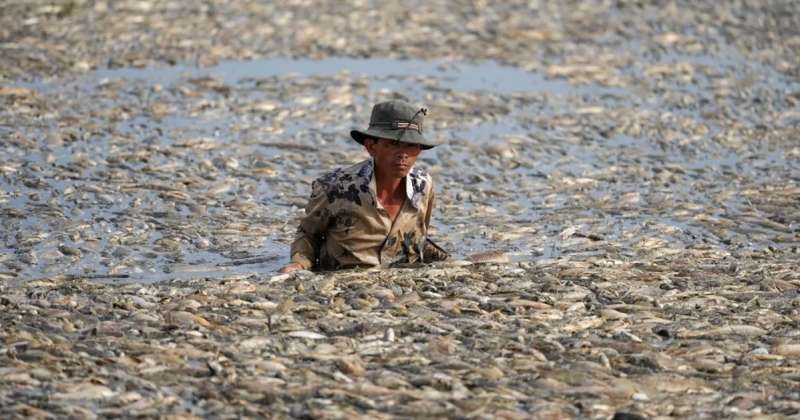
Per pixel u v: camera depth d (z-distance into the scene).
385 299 30.30
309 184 44.94
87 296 30.67
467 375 25.09
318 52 68.25
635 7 82.94
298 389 24.09
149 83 59.88
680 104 59.81
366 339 27.27
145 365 25.39
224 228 38.94
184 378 24.81
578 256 36.34
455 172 47.34
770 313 29.72
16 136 49.03
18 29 69.94
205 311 29.31
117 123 52.72
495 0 84.25
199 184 44.06
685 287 32.25
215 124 53.22
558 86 63.03
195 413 23.05
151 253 36.16
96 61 63.97
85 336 27.30
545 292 31.30
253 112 55.41
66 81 59.75
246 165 47.09
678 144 52.75
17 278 33.41
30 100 55.34
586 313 29.69
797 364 26.28
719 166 49.31
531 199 44.06
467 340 27.28
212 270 34.41
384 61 67.00
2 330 27.27
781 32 76.50
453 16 79.06
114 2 78.25
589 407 23.56
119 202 41.53
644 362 26.16
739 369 25.89
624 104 59.72
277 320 28.45
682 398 24.20
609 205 43.06
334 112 56.12
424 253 34.53
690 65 67.94
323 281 31.55
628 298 30.88
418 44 71.31
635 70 66.88
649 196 44.31
